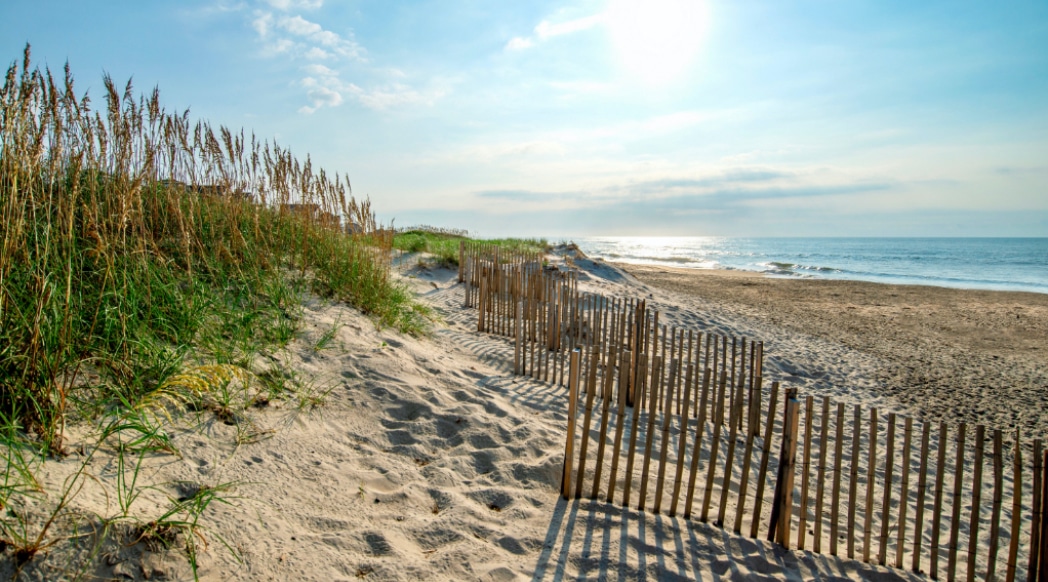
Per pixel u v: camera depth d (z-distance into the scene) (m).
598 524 3.09
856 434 3.15
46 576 1.85
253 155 6.16
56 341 2.79
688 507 3.29
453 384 4.96
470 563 2.58
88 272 3.78
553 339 7.21
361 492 3.00
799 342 10.51
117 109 4.33
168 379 3.28
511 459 3.77
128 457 2.60
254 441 3.16
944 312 14.95
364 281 6.60
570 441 3.36
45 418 2.51
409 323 6.59
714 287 20.38
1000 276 28.55
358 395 4.20
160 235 5.05
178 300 4.04
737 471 4.34
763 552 3.04
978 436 2.95
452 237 23.05
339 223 7.11
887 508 3.14
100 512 2.15
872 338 11.34
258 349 4.25
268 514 2.58
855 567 3.06
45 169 3.65
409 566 2.47
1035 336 11.86
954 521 3.05
